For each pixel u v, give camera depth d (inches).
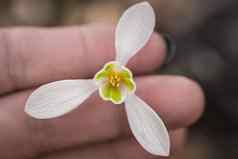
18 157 7.1
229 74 9.2
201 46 9.5
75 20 9.9
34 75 6.9
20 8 9.9
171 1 9.8
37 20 9.8
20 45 6.9
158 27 9.7
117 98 6.0
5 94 7.0
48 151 7.1
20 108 6.8
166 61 7.6
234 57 9.3
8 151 7.0
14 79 6.9
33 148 7.0
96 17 9.9
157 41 7.0
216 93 9.3
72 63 6.9
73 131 6.9
